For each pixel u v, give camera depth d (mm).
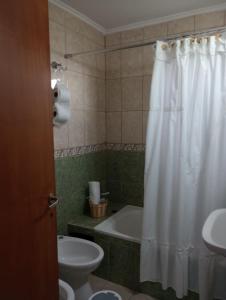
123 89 2654
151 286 1964
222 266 1729
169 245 1841
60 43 2133
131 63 2580
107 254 2127
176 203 1794
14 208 1009
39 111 1131
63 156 2225
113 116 2748
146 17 2373
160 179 1873
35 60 1091
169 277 1874
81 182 2463
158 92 1825
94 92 2588
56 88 1772
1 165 938
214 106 1697
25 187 1063
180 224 1751
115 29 2627
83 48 2400
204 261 1708
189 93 1755
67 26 2197
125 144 2701
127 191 2738
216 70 1687
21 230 1053
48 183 1212
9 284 1003
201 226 1780
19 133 1019
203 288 1718
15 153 1003
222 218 1444
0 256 954
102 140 2762
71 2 2084
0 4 908
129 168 2701
